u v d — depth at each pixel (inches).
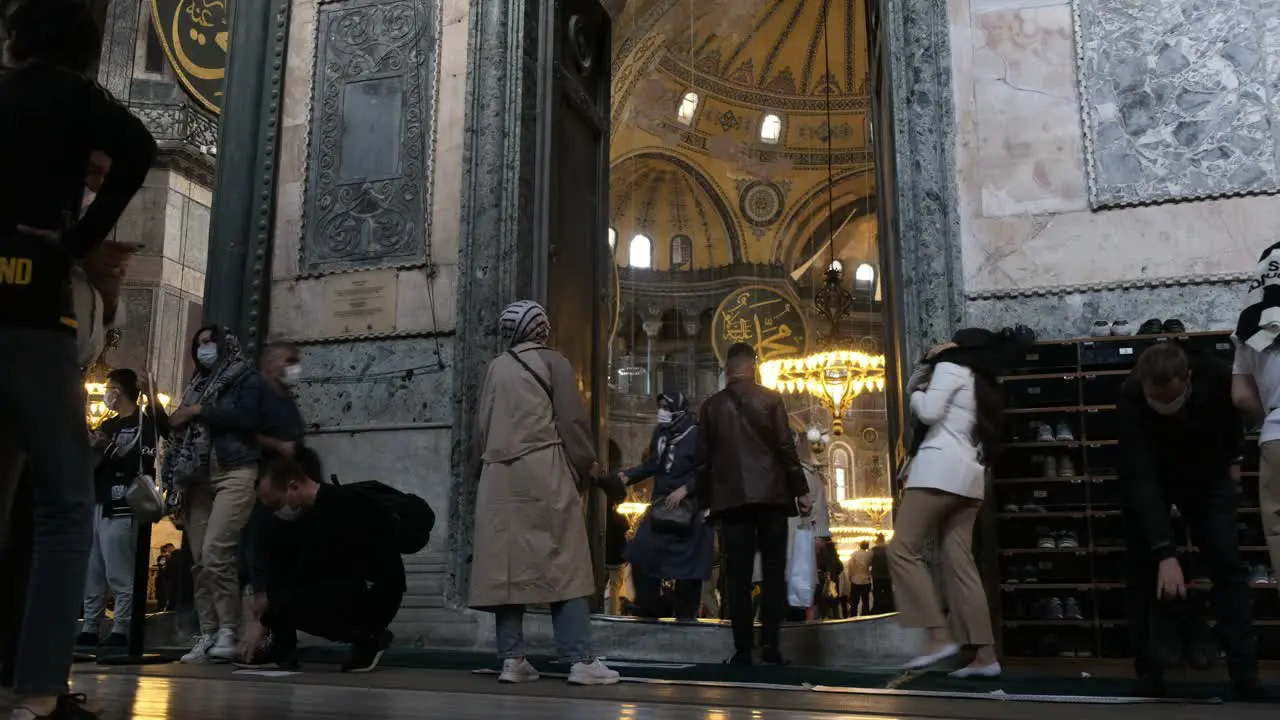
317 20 314.3
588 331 316.5
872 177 1165.7
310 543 171.2
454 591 258.2
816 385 854.5
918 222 251.0
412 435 275.1
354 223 295.4
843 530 1085.1
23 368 79.7
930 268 247.8
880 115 308.0
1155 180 242.1
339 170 300.8
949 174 252.5
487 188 280.4
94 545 252.2
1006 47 258.2
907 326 247.3
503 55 289.3
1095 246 243.1
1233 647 138.5
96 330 91.9
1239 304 232.5
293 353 207.2
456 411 269.1
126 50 681.0
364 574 174.1
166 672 164.4
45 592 81.0
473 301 274.7
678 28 1019.3
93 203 82.4
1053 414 225.9
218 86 369.7
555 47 304.7
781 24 1069.1
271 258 301.3
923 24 261.6
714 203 1194.0
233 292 297.6
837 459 1273.4
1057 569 219.8
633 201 1210.0
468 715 96.9
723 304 979.3
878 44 306.2
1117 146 245.9
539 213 288.2
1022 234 247.8
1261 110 239.1
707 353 1224.8
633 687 147.1
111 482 247.3
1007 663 212.7
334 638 173.8
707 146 1150.3
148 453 249.8
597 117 336.8
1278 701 134.9
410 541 171.9
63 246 81.6
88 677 144.5
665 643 232.4
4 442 83.8
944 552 173.3
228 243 301.1
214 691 123.9
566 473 153.2
